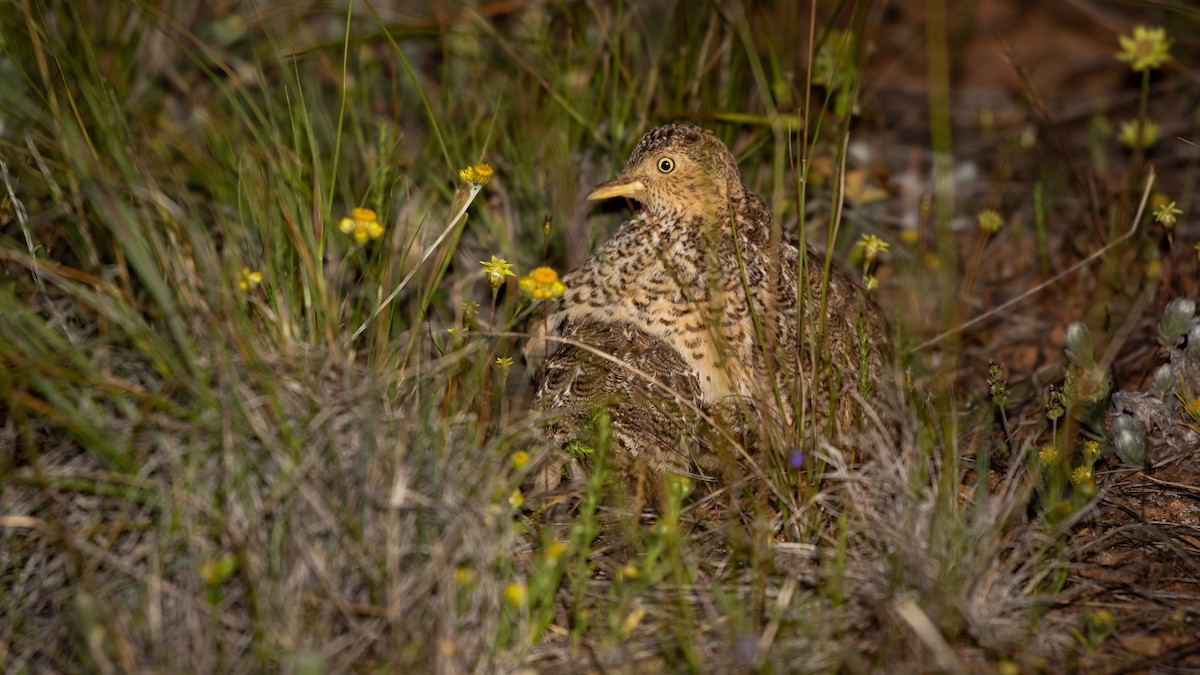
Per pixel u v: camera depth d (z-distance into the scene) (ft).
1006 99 53.57
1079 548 25.98
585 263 32.48
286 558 22.61
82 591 22.16
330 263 31.86
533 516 26.96
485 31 40.42
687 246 30.78
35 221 31.45
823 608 24.07
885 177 43.98
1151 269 37.91
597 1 43.09
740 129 40.42
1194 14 37.45
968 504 27.12
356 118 39.86
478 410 28.86
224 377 23.88
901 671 22.36
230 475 22.93
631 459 27.96
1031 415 33.32
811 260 32.71
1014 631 23.76
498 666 22.39
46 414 24.07
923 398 29.94
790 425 28.53
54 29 35.45
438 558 22.54
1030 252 42.63
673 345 29.43
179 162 39.73
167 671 21.09
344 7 46.50
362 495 23.41
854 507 26.40
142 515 23.70
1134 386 34.68
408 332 31.96
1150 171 37.91
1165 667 23.20
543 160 37.68
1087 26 58.59
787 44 41.83
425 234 35.35
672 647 23.29
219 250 35.32
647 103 38.81
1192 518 28.53
